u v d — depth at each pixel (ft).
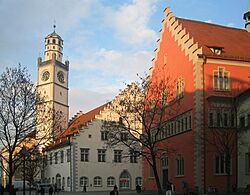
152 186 200.54
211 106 157.58
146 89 163.12
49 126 161.48
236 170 152.05
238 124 150.51
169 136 181.47
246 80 165.07
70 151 265.13
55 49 451.53
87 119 291.58
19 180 309.22
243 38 192.54
